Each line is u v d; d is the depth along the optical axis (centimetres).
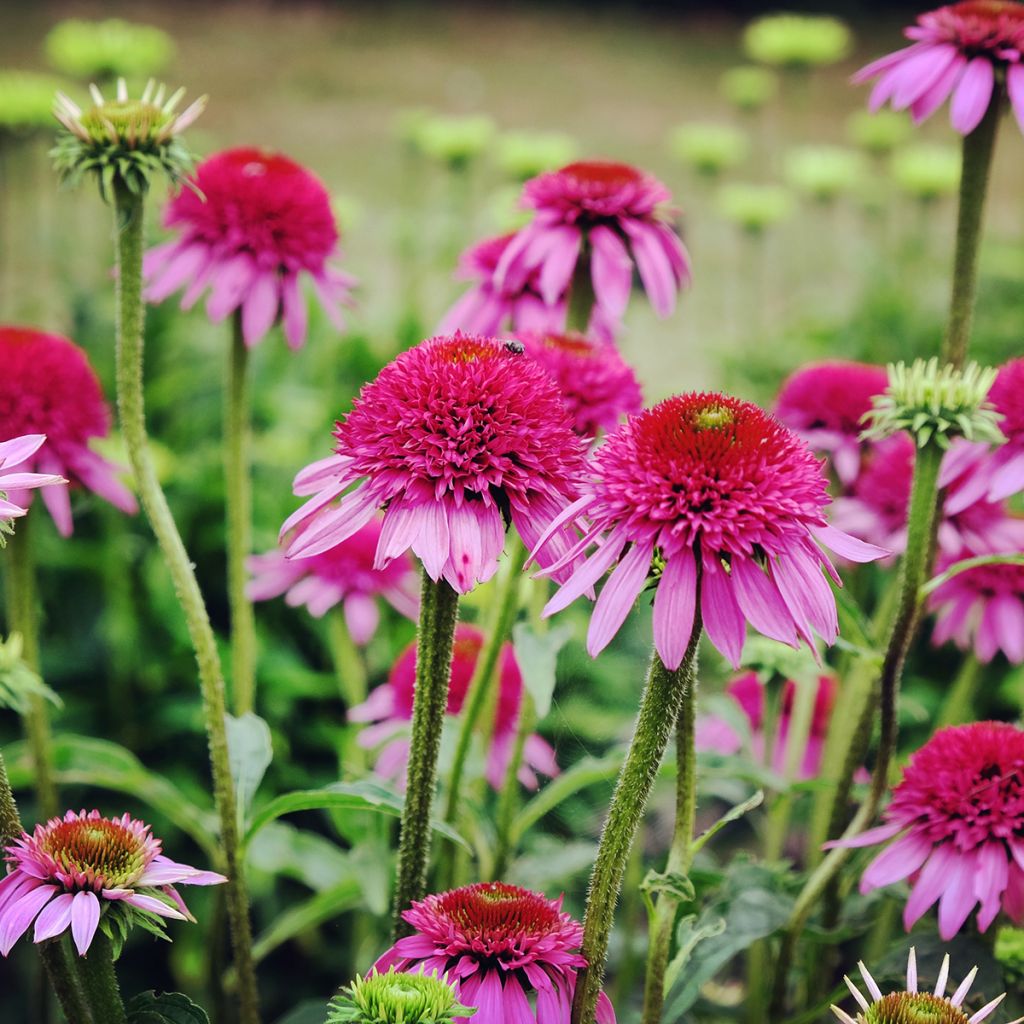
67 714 107
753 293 252
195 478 119
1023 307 163
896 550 81
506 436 62
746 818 110
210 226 81
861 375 86
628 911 84
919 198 180
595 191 81
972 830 69
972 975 62
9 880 62
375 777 79
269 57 445
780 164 338
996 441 68
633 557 60
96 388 80
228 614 115
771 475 60
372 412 63
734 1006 88
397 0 532
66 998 64
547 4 533
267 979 100
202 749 110
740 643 59
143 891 63
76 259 187
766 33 191
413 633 117
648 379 204
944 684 121
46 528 112
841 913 77
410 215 185
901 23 495
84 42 138
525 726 77
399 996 59
